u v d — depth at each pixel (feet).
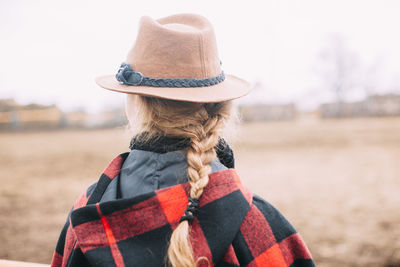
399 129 61.52
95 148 46.93
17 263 4.34
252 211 2.50
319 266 9.92
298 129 71.20
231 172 2.48
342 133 58.70
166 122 2.46
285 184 21.58
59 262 3.05
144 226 2.28
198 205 2.33
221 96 2.49
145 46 2.54
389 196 17.74
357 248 11.07
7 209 17.10
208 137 2.51
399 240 11.59
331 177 23.57
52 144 53.47
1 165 32.81
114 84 2.70
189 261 2.07
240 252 2.40
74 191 21.44
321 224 13.58
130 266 2.19
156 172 2.49
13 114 94.12
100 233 2.29
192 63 2.51
